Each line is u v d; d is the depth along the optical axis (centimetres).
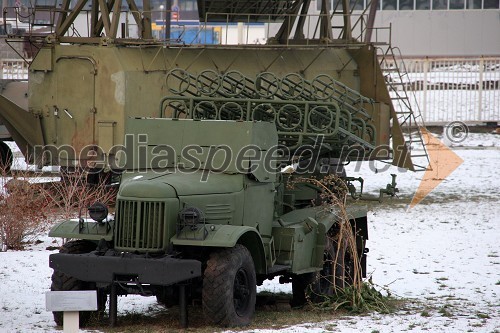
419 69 10975
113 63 5388
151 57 5550
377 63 6019
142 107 5466
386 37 13362
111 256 2672
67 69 5488
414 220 5256
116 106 5394
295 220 3186
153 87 5509
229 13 6619
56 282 2762
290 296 3356
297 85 3703
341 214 3247
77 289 2761
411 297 3306
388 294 3266
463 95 10888
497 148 9038
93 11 5866
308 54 6119
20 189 4312
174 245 2697
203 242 2634
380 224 5097
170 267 2614
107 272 2659
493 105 10350
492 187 6750
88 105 5447
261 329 2681
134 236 2698
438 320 2861
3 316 2877
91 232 2762
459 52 13438
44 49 5512
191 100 3319
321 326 2739
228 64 5769
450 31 13425
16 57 10331
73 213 4525
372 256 4131
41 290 3275
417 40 13388
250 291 2797
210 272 2664
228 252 2711
